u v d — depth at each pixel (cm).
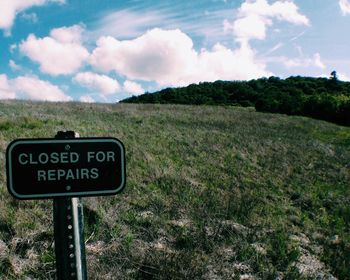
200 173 1149
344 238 791
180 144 1580
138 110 3362
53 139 195
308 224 854
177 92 10244
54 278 481
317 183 1255
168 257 569
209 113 3688
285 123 3522
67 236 195
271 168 1369
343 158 1852
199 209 783
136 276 514
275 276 576
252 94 10269
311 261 655
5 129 1387
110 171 202
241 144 1753
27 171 192
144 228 668
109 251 563
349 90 10388
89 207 700
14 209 673
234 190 1007
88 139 199
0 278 465
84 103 3600
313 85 11156
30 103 3025
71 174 197
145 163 1131
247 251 627
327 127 3762
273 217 851
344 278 615
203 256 595
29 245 554
